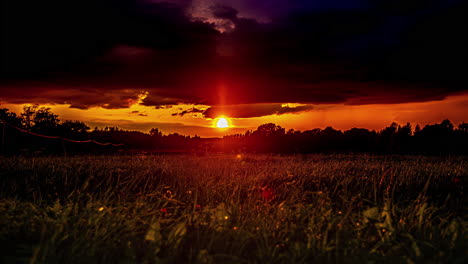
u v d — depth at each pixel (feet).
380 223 11.91
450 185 21.40
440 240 11.04
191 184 20.67
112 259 9.87
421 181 22.00
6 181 20.99
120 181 21.30
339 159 40.29
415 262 9.66
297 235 11.69
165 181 21.94
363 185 21.39
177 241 10.65
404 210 14.16
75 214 12.39
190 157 36.60
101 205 13.42
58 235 10.83
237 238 11.17
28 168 24.43
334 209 15.90
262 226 12.17
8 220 12.22
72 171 23.57
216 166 28.17
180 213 15.14
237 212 13.71
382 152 63.21
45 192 19.20
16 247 10.22
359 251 10.34
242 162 30.68
